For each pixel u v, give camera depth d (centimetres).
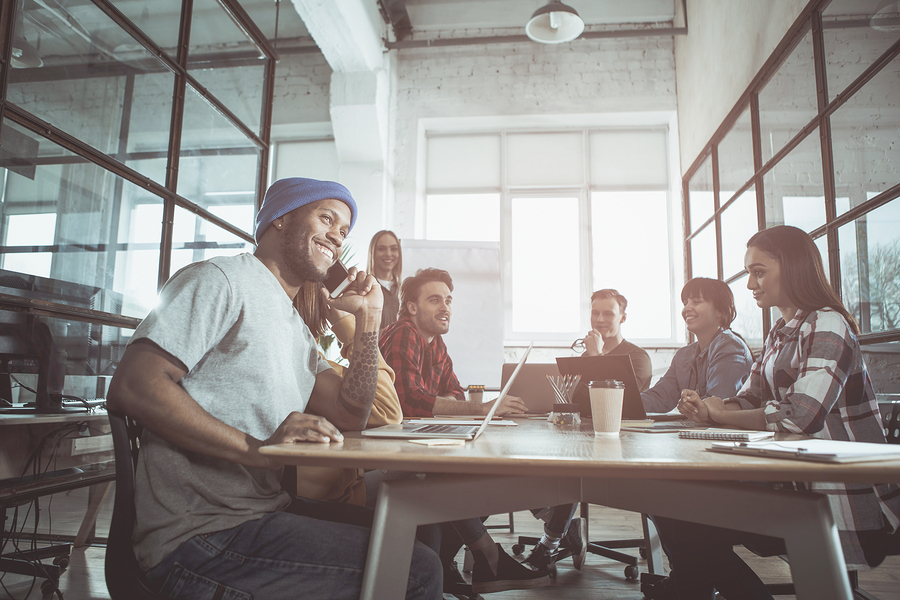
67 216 200
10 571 188
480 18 533
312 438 90
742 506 72
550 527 205
